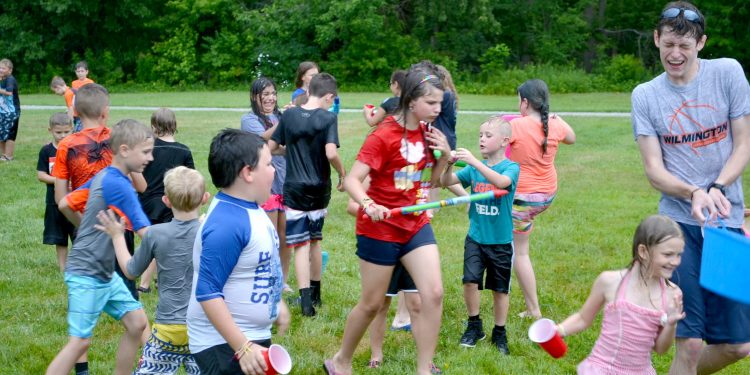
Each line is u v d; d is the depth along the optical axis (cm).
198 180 378
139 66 3616
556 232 816
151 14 3719
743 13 3381
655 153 394
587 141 1541
